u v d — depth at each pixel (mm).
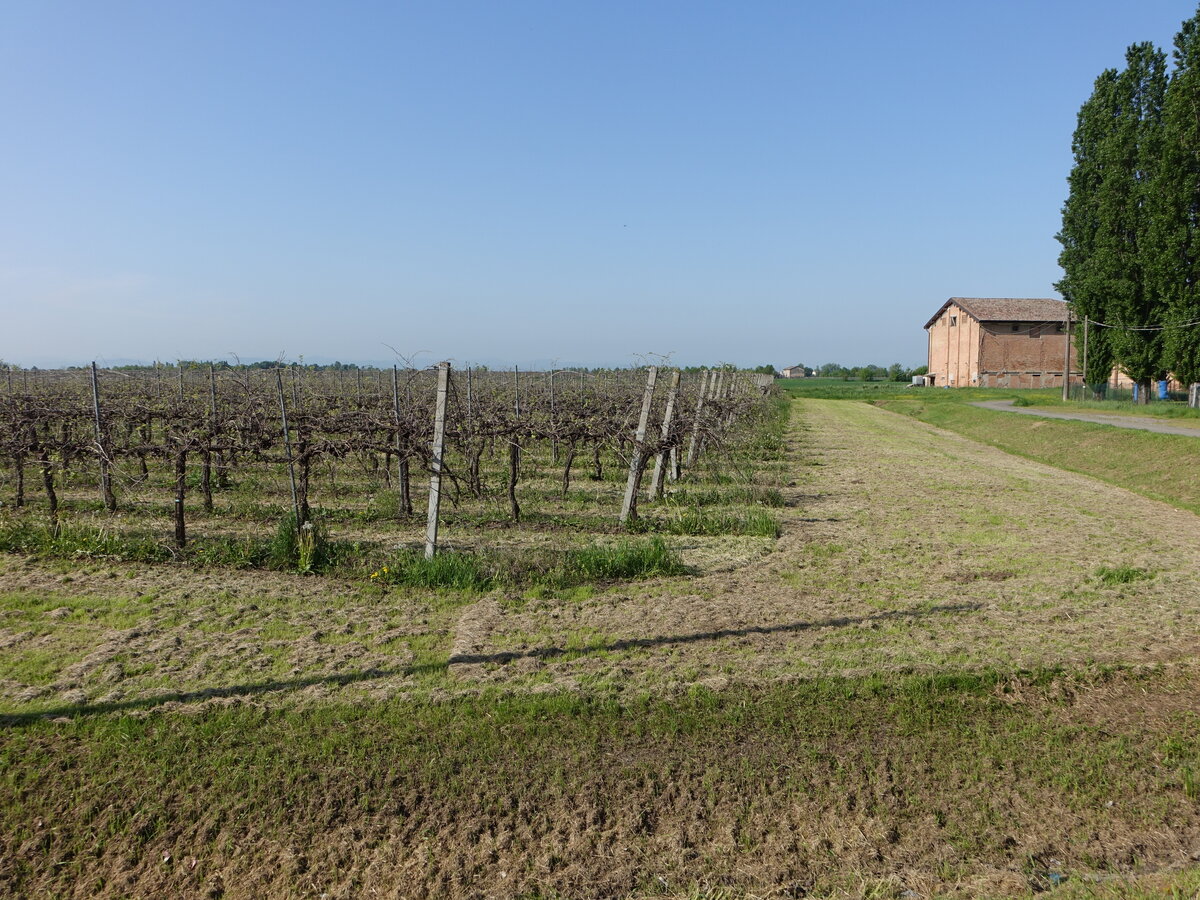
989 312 61156
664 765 5039
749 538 10977
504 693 5777
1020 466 20672
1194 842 4547
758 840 4504
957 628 7348
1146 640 7074
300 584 8367
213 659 6320
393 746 5113
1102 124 37969
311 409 17422
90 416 12828
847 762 5137
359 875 4160
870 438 27359
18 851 4207
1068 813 4777
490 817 4562
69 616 7258
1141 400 36250
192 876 4133
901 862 4387
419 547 9836
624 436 11672
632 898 4098
